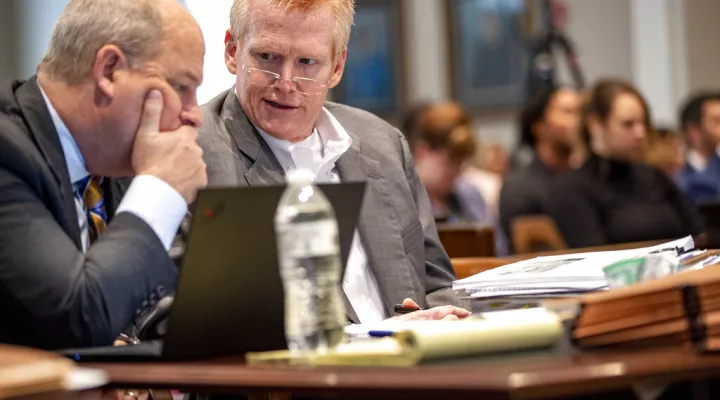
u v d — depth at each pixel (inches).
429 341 108.6
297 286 127.0
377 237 192.7
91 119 139.4
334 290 128.4
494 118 705.6
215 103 195.0
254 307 126.3
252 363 116.3
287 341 128.6
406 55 712.4
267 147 190.4
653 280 124.6
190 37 141.0
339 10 191.8
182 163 137.3
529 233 369.7
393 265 192.1
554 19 612.4
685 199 374.9
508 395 94.3
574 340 119.7
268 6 186.5
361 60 713.0
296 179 123.1
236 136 188.4
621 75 684.1
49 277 129.3
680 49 660.1
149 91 138.1
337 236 131.5
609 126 373.1
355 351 112.5
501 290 147.5
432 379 98.2
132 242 131.5
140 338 166.1
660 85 666.2
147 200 134.0
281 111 188.1
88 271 129.4
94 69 138.5
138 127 138.6
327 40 189.2
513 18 698.2
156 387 107.8
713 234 253.0
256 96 188.4
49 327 129.4
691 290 115.2
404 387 98.0
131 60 138.3
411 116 445.1
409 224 198.1
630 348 116.9
